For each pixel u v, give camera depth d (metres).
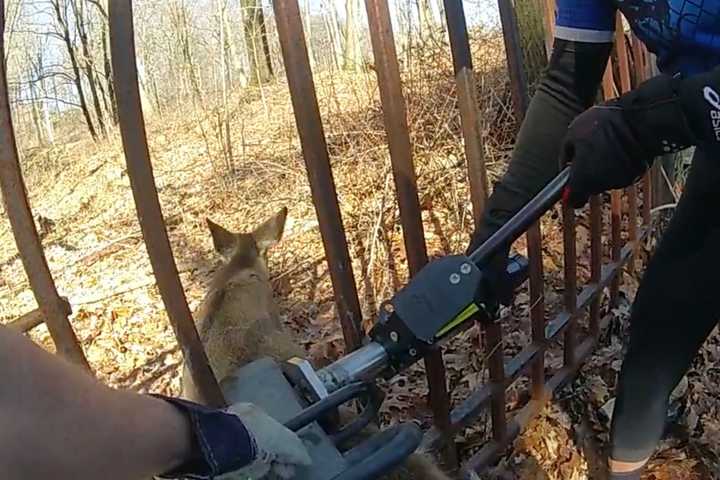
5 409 0.70
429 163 4.65
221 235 3.28
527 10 4.71
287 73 1.61
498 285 1.34
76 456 0.74
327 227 1.72
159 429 0.82
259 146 7.30
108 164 10.09
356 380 1.27
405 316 1.27
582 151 1.36
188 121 9.30
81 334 4.42
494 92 4.72
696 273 1.98
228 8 8.38
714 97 1.27
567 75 1.77
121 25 1.26
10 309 5.54
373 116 4.84
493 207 1.80
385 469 1.09
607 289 3.38
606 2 1.73
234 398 1.24
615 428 2.18
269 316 2.82
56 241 7.12
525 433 2.57
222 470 0.88
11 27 11.89
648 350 2.08
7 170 1.21
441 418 2.12
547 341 2.57
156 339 4.23
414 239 1.92
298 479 1.05
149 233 1.36
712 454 2.59
